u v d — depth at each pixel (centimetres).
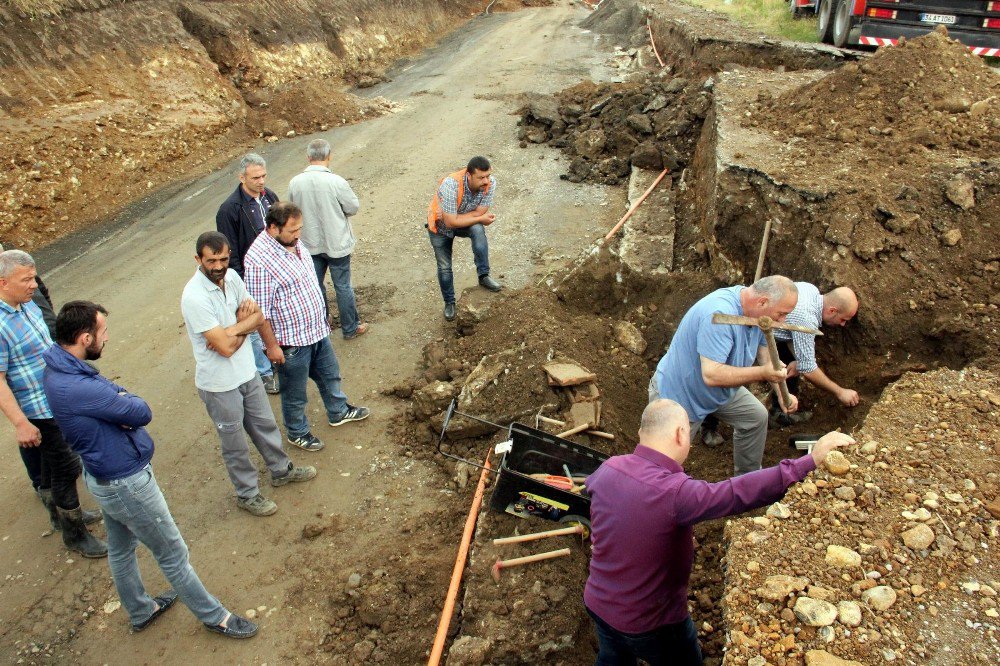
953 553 292
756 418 418
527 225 909
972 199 534
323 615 422
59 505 456
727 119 779
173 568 381
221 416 453
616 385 556
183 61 1283
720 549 411
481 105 1423
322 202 612
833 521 313
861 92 700
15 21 1056
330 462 543
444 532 469
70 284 831
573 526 421
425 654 393
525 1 2823
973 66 682
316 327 511
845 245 523
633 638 292
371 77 1669
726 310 386
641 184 959
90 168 1031
